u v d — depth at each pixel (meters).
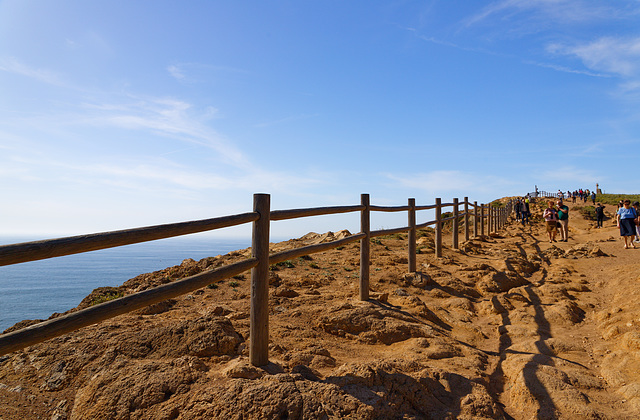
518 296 6.65
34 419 2.89
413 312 5.38
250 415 2.54
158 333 3.68
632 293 6.36
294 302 5.48
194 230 2.70
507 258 9.88
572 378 3.58
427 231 19.61
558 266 9.46
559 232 19.66
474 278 7.93
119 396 2.81
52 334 2.00
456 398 3.13
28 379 3.38
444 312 5.86
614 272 8.31
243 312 4.82
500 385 3.66
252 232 3.30
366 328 4.59
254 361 3.24
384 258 9.59
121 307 2.30
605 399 3.31
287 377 2.93
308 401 2.67
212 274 2.83
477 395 3.14
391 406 2.83
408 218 7.59
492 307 6.22
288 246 10.84
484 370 3.93
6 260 1.79
